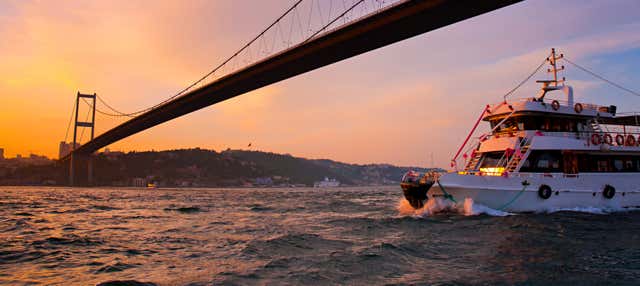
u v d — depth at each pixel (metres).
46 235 16.38
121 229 18.34
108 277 9.68
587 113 22.97
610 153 22.70
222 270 10.16
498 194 19.73
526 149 20.95
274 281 9.10
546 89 22.73
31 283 9.27
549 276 9.27
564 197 21.02
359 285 8.73
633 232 14.91
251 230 17.75
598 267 10.05
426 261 10.85
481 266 10.25
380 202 40.84
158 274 9.88
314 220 21.75
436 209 20.53
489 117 23.41
